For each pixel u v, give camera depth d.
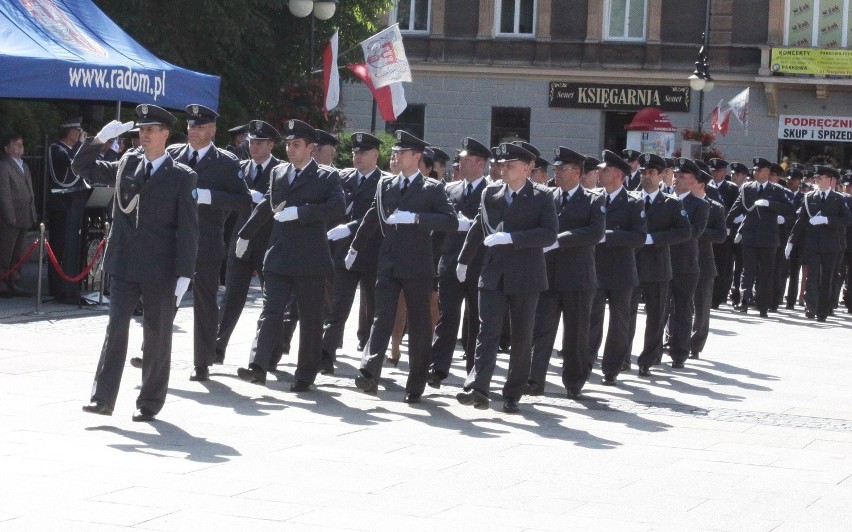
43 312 18.36
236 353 15.84
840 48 45.59
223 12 27.53
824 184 24.28
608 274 14.66
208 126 13.32
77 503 8.40
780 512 8.90
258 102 31.12
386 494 9.01
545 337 13.70
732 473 10.16
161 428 10.99
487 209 12.59
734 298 25.78
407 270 12.86
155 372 11.25
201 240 13.31
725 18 46.22
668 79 46.78
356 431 11.32
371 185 15.02
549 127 47.53
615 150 48.19
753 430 12.23
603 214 13.38
